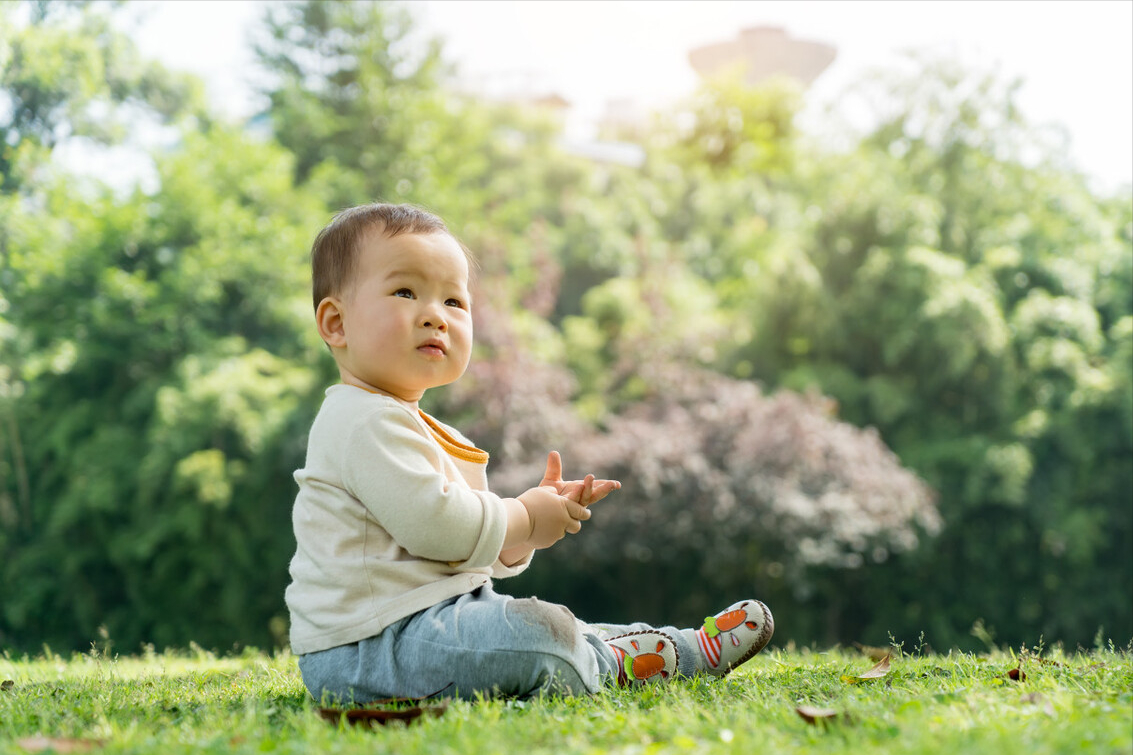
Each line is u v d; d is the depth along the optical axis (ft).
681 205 95.55
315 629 7.21
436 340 7.59
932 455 54.65
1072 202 67.67
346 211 8.11
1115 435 55.77
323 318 7.91
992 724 5.43
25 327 54.90
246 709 6.70
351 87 80.28
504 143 97.55
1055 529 53.06
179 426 52.21
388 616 7.02
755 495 46.39
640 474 47.55
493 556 7.24
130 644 52.31
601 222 84.07
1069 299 59.57
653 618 52.70
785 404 49.34
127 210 57.93
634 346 60.29
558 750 5.06
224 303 59.82
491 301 57.62
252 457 53.16
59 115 59.41
